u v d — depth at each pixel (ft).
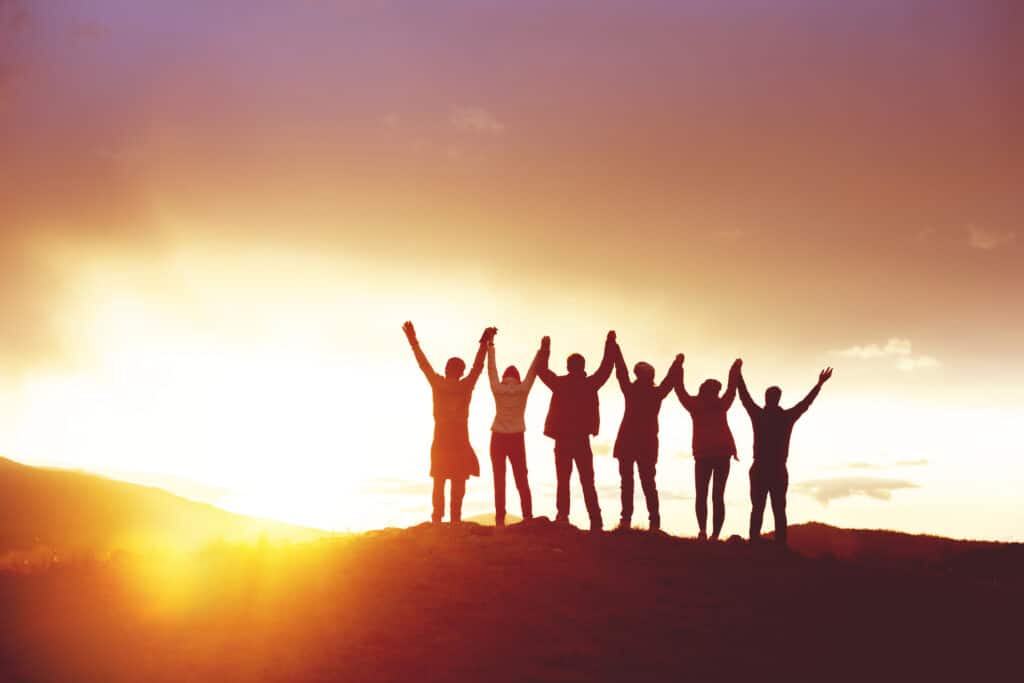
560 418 66.74
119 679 41.09
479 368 66.80
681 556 63.26
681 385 69.00
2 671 41.19
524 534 65.10
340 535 67.31
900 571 66.03
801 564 64.39
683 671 45.73
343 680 41.98
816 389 68.95
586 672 44.68
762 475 68.64
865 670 47.47
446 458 66.33
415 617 49.06
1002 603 59.11
